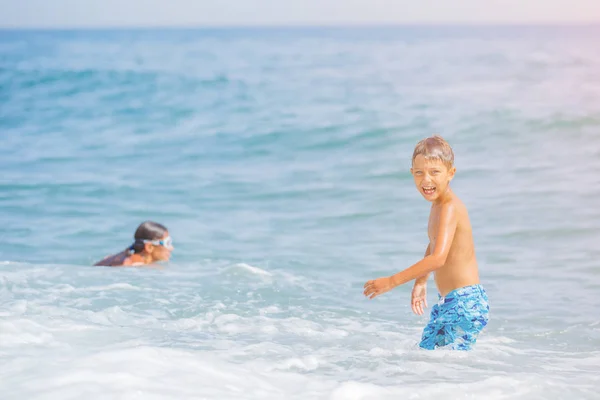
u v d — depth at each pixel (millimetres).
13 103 31453
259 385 4379
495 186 14453
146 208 13797
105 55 67375
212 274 8984
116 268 9180
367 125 22625
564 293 8203
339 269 9492
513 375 4781
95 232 12156
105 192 15203
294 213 13172
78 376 4188
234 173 16953
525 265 9477
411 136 20828
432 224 5875
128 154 19906
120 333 5508
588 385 4688
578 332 6652
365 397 4262
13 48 85375
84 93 34562
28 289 7637
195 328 6383
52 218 13094
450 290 5789
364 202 13781
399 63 53031
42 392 3957
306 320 6910
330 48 81438
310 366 5000
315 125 23031
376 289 5684
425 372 4941
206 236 11680
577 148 18312
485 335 6547
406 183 15250
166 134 23109
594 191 13711
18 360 4523
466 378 4801
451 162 5773
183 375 4324
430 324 5840
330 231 11812
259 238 11484
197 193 15031
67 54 69500
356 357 5309
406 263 9789
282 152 19484
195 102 30750
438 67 48281
